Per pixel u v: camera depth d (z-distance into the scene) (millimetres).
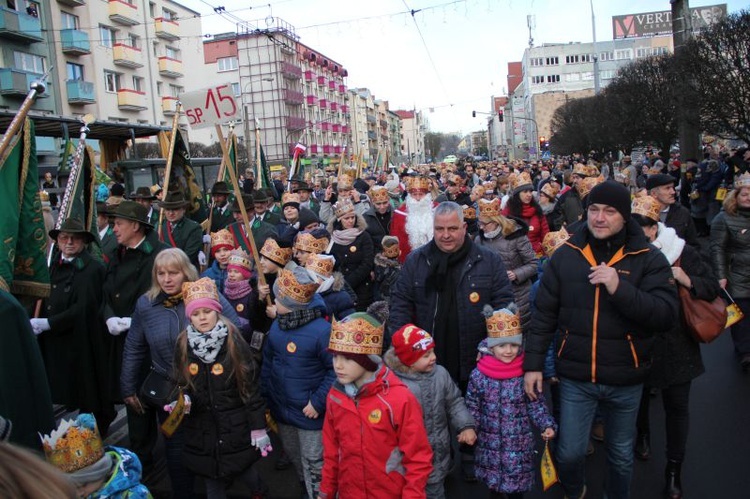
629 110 29016
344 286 5379
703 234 14930
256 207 8734
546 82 97500
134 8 37344
